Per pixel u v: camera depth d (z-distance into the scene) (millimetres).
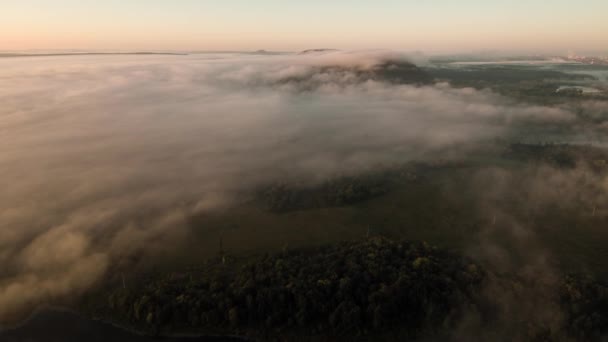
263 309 111062
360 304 111500
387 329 108250
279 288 113000
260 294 111688
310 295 110438
